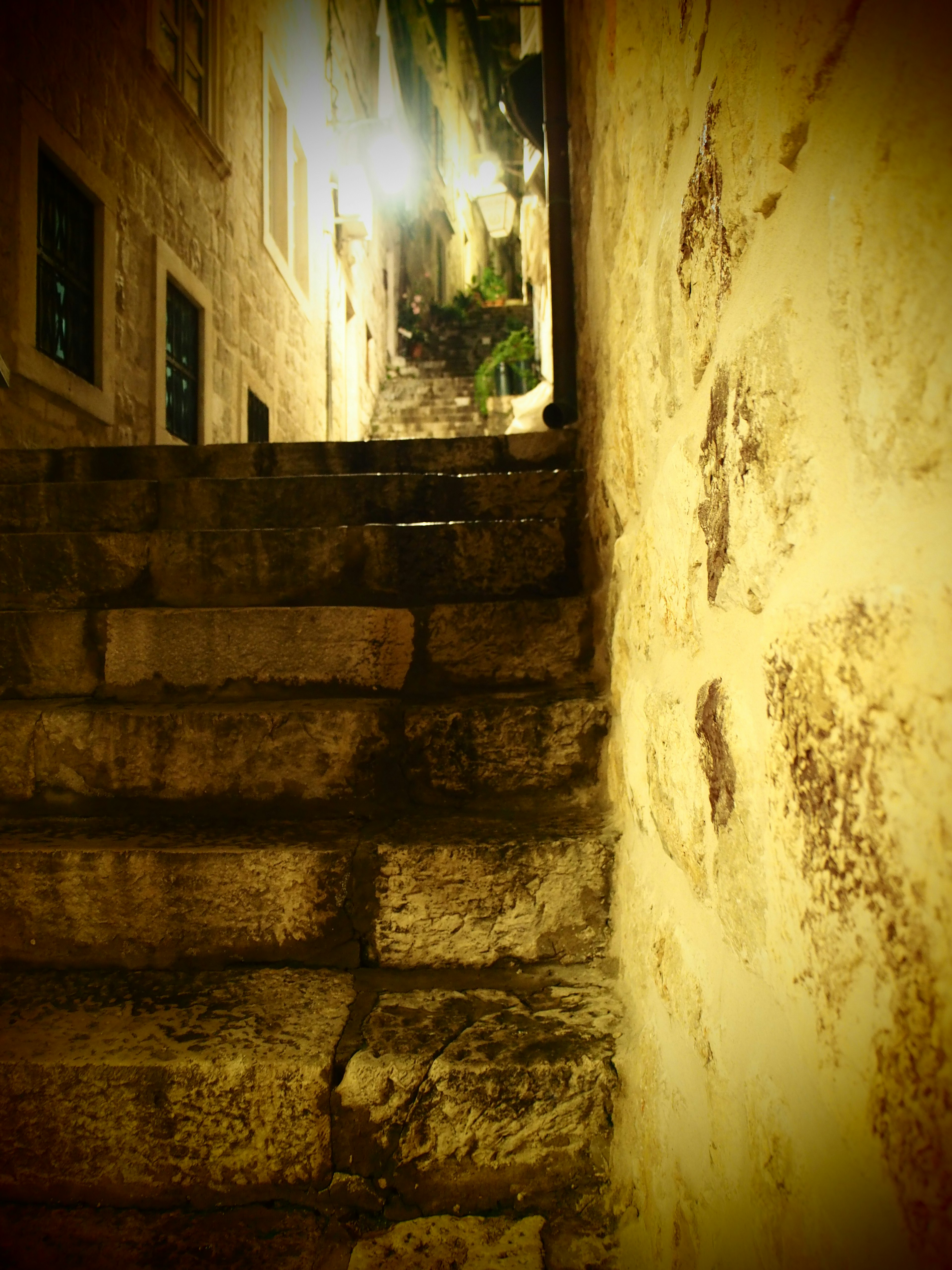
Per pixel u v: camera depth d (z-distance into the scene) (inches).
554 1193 40.9
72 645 70.5
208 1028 44.6
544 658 69.8
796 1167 20.5
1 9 127.6
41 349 142.0
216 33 218.2
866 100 16.6
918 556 14.4
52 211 146.1
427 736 61.1
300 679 69.4
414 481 88.3
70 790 61.7
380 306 478.0
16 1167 41.6
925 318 14.3
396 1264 37.4
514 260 826.2
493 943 51.4
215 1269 37.5
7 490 91.2
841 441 17.8
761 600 23.1
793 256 20.6
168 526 89.7
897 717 14.9
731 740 26.1
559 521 77.9
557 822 56.5
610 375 60.3
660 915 38.3
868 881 16.3
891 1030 15.4
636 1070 39.8
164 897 52.0
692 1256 30.0
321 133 337.4
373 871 51.9
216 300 221.9
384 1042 43.1
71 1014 46.1
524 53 269.4
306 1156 41.3
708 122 28.7
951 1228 13.4
